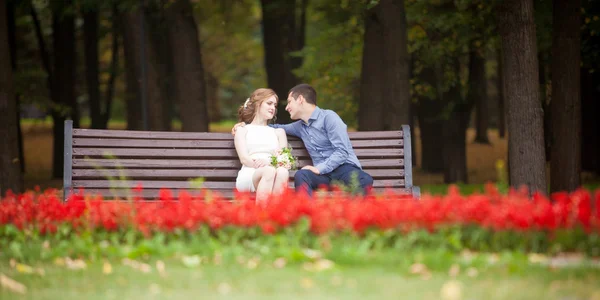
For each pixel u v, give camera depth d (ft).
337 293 16.80
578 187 39.24
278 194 27.25
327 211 21.70
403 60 52.65
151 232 22.58
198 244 20.94
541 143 34.94
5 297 16.87
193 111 63.26
